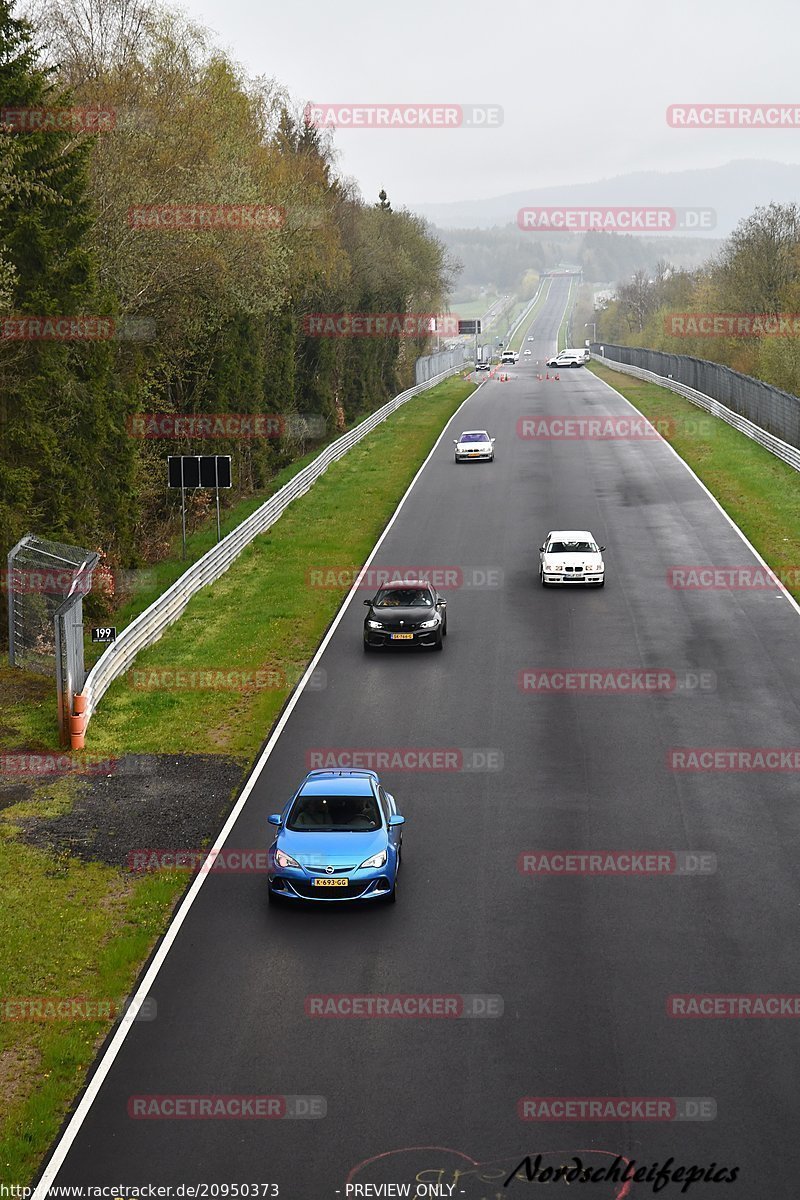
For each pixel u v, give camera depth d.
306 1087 12.56
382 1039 13.43
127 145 40.72
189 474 39.50
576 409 78.62
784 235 93.38
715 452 58.34
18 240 31.31
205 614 34.16
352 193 105.12
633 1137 11.65
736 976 14.71
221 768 22.59
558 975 14.80
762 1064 12.81
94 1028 13.88
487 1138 11.66
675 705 25.47
